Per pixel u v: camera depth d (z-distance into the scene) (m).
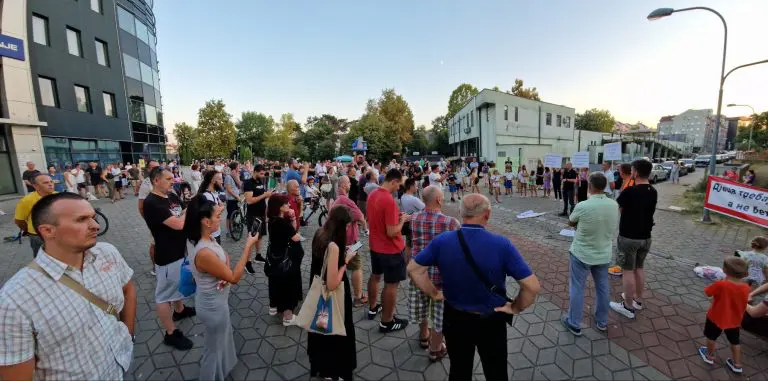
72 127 17.08
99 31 18.92
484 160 28.89
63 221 1.52
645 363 3.04
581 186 9.12
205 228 2.55
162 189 3.25
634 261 3.80
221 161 27.11
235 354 2.97
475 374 2.97
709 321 2.97
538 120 31.64
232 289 4.73
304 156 56.59
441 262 2.17
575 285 3.49
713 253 6.09
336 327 2.63
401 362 3.12
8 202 13.06
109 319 1.76
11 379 1.40
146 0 23.75
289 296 3.74
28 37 15.09
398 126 45.34
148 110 23.47
